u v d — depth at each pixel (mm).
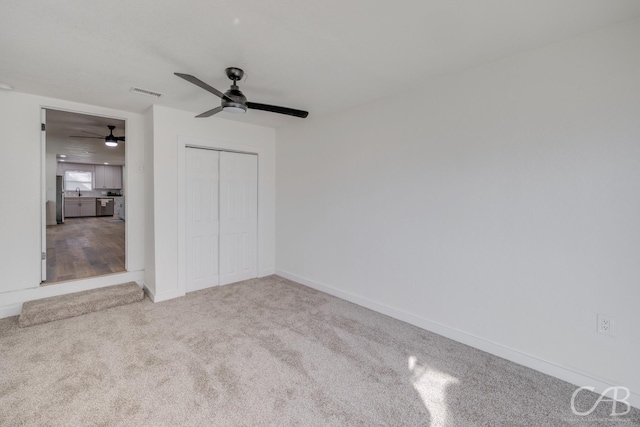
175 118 3449
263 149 4293
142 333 2625
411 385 1977
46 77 2559
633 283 1785
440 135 2621
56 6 1611
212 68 2379
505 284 2285
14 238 2980
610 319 1860
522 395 1888
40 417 1646
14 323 2791
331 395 1869
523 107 2158
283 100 3137
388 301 3070
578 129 1942
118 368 2107
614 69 1812
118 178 12562
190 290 3715
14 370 2070
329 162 3641
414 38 1944
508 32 1876
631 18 1733
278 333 2662
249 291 3758
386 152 3041
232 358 2254
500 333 2320
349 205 3426
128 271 3676
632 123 1768
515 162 2209
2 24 1780
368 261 3246
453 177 2547
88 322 2832
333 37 1929
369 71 2436
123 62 2275
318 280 3832
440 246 2652
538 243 2123
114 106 3357
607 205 1856
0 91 2867
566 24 1790
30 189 3047
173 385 1936
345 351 2381
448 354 2355
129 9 1643
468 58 2223
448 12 1668
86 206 11523
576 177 1960
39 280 3113
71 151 7793
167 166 3412
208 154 3822
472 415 1717
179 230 3525
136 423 1618
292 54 2152
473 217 2438
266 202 4379
